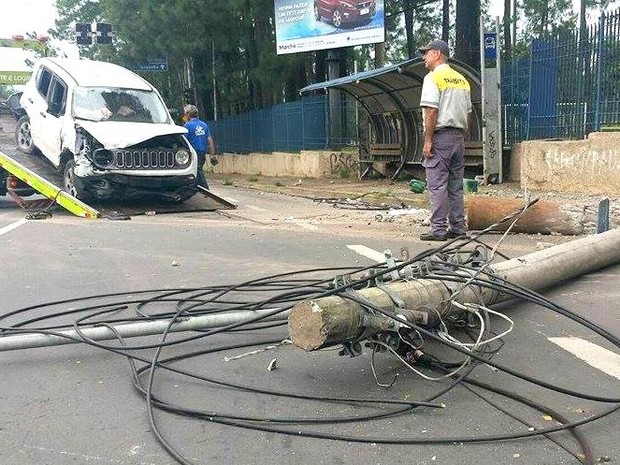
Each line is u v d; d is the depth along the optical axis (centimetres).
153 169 1052
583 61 1096
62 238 809
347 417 295
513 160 1263
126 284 558
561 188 1092
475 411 302
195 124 1253
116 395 327
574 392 299
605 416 293
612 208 743
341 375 347
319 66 2336
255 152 2523
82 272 609
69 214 1090
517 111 1261
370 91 1538
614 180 1008
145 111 1136
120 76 1188
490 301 409
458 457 261
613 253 563
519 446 269
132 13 2377
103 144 1005
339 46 2011
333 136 1973
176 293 502
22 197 1195
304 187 1644
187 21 2272
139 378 348
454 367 343
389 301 323
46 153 1148
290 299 403
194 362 371
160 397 322
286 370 356
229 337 413
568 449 266
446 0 2875
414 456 262
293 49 2122
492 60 1222
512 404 309
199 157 1264
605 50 1052
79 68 1175
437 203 729
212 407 311
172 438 280
